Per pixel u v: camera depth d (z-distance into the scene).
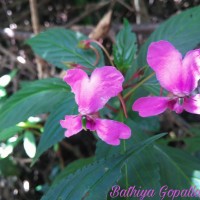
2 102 0.19
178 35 0.16
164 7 0.27
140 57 0.16
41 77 0.24
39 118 0.19
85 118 0.12
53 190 0.12
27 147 0.17
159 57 0.11
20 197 0.25
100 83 0.11
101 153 0.14
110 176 0.12
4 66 0.26
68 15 0.29
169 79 0.12
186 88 0.12
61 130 0.14
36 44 0.17
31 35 0.26
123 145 0.14
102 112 0.16
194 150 0.18
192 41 0.16
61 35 0.17
